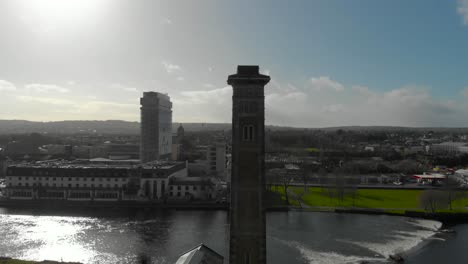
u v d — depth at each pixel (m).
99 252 125.31
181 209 198.88
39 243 134.75
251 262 66.06
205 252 75.50
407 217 178.88
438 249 131.38
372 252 127.00
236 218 66.19
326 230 154.00
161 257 120.38
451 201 196.25
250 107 65.75
